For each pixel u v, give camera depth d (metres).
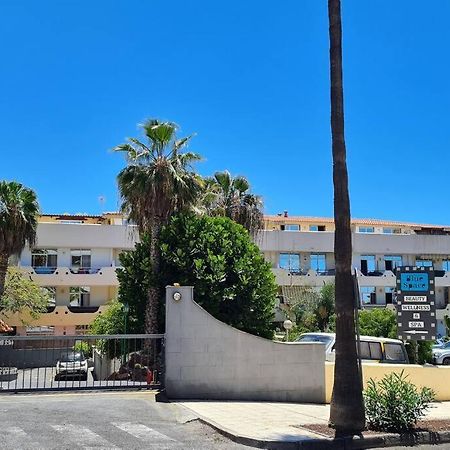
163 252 21.19
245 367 13.97
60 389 13.45
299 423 10.71
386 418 10.24
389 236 49.69
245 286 20.98
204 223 21.67
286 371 14.16
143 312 22.00
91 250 43.31
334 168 10.80
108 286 43.50
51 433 9.24
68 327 41.62
